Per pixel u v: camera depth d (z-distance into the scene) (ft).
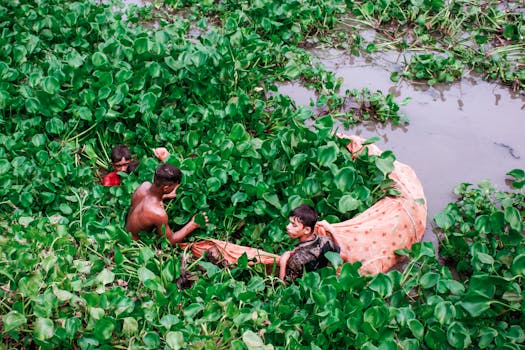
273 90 22.88
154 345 12.97
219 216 17.69
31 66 21.44
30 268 14.02
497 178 20.42
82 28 23.54
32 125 19.21
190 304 14.29
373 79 24.73
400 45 26.66
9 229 16.11
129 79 20.33
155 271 15.03
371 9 28.04
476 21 28.12
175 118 20.39
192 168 17.76
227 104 20.74
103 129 19.90
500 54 26.18
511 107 23.66
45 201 16.98
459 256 17.24
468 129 22.48
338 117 22.40
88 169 18.28
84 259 15.49
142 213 15.96
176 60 21.97
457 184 20.10
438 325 13.96
